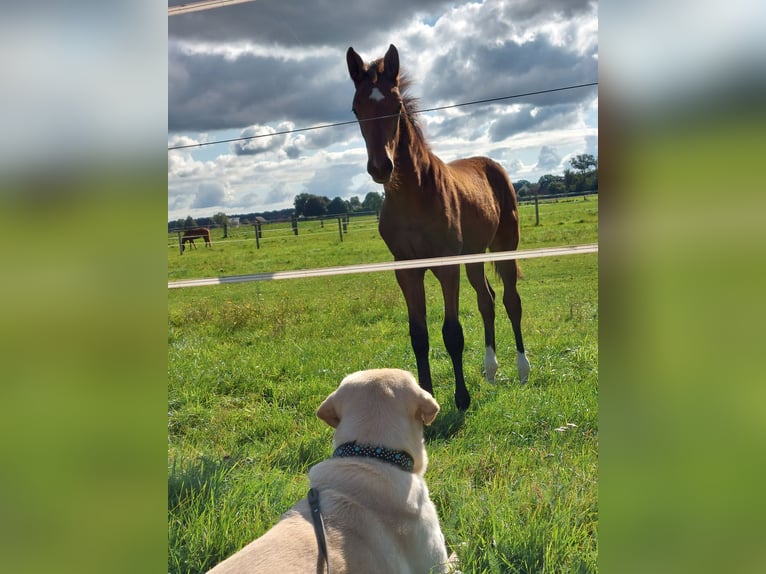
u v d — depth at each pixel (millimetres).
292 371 2865
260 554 1137
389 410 1415
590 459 1854
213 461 1952
